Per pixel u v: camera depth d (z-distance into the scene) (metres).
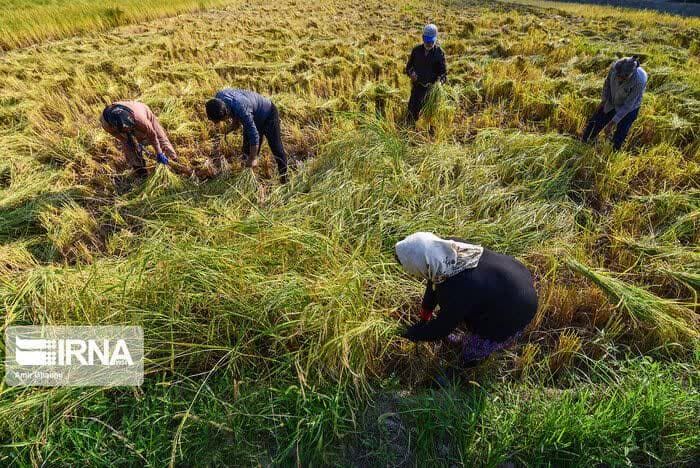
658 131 5.61
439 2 18.84
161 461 2.46
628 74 4.41
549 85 7.05
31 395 2.62
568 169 4.91
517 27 11.95
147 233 4.02
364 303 3.20
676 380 2.86
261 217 3.88
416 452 2.62
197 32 11.87
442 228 3.96
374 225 4.03
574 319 3.44
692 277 3.46
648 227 4.25
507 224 4.04
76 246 4.07
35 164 5.15
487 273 2.38
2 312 3.05
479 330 2.62
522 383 2.96
